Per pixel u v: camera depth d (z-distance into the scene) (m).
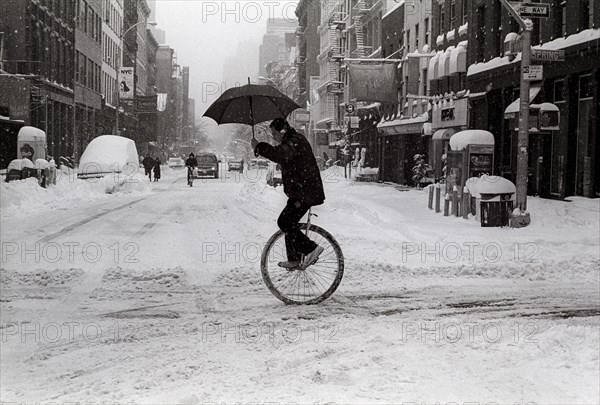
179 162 93.00
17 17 47.19
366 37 57.69
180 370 5.46
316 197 8.04
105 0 75.94
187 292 8.75
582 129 22.62
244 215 20.44
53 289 8.82
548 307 8.02
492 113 29.20
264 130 71.44
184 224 17.47
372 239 13.77
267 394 4.79
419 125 39.53
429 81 38.66
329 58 65.56
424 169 36.69
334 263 8.40
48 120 53.12
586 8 22.28
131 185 34.66
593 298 8.54
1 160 43.78
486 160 19.17
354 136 58.41
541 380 5.08
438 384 4.99
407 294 8.71
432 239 14.20
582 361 5.49
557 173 23.77
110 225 17.19
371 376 5.18
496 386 4.94
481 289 9.05
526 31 16.52
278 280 8.49
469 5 31.78
